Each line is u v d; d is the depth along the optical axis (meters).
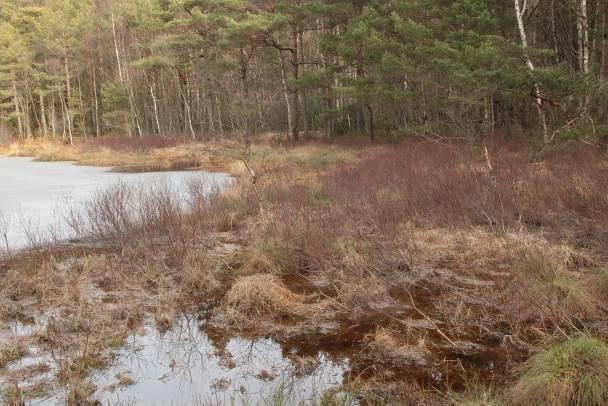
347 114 26.77
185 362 4.80
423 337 5.05
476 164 11.21
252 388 4.32
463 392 4.03
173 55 32.22
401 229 7.73
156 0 31.12
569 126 11.02
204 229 9.00
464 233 7.84
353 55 19.02
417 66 16.78
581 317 4.99
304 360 4.72
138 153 25.53
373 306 5.86
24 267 7.21
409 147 16.58
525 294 5.29
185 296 6.44
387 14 19.52
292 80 22.25
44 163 25.66
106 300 6.31
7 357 4.82
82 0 43.78
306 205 9.34
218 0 25.67
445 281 6.41
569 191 8.78
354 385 4.23
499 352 4.68
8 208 12.20
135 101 37.94
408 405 3.91
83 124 42.25
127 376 4.52
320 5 21.61
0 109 46.97
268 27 22.56
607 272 5.55
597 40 17.77
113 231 8.83
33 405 4.05
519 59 11.73
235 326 5.56
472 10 16.80
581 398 3.59
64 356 4.84
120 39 38.69
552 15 18.62
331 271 6.89
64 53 40.78
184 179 15.80
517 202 8.53
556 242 7.13
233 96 28.16
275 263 7.31
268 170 14.95
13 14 47.38
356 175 12.16
